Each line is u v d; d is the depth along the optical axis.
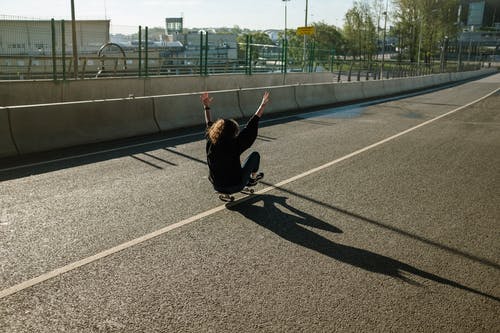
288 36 87.69
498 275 4.11
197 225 5.15
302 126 12.93
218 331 3.16
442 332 3.21
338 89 21.58
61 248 4.47
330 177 7.34
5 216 5.30
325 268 4.16
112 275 3.95
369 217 5.54
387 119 14.86
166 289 3.73
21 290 3.67
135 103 11.18
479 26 152.75
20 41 23.08
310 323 3.28
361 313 3.43
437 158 8.95
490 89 33.81
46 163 7.93
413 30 78.12
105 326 3.20
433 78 40.34
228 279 3.91
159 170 7.55
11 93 15.36
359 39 75.62
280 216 5.50
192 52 36.47
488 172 7.89
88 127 9.98
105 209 5.59
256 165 6.29
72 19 18.23
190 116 12.84
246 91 15.39
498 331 3.24
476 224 5.38
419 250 4.61
